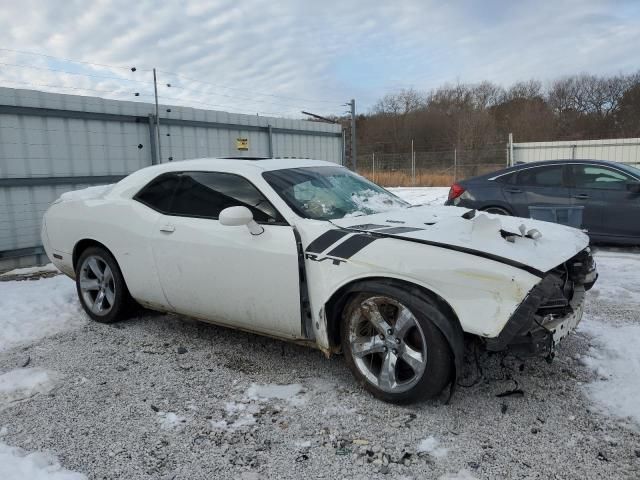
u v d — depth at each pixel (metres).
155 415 3.01
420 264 2.85
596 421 2.81
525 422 2.82
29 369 3.68
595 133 47.12
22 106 8.20
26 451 2.67
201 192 3.93
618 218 7.08
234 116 12.47
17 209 8.29
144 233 4.10
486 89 53.09
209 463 2.55
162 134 10.65
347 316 3.18
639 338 3.82
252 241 3.45
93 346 4.11
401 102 52.03
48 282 6.27
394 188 23.48
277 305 3.38
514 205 7.68
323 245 3.20
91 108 9.23
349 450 2.62
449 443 2.65
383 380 3.04
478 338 2.87
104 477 2.45
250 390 3.29
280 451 2.64
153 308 4.35
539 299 2.68
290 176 3.86
